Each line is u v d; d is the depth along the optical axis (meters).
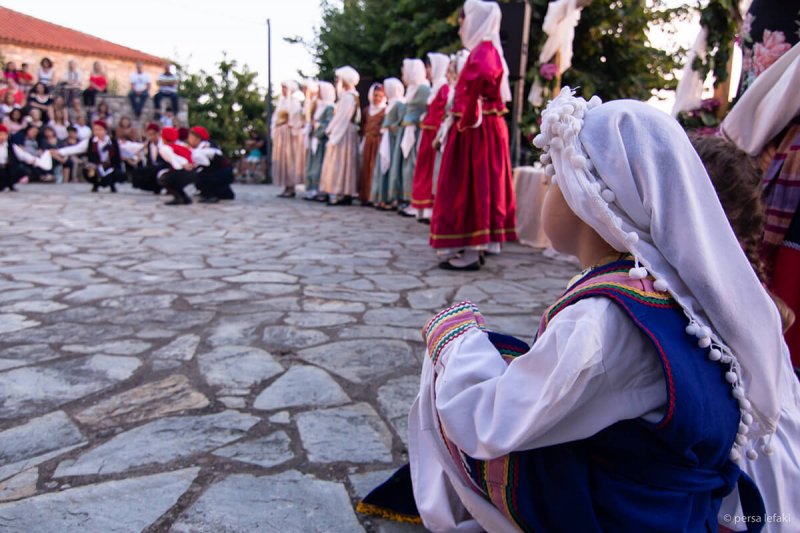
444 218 4.64
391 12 13.30
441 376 1.16
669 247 0.97
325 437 2.07
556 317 0.99
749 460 1.19
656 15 10.69
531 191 6.17
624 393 0.97
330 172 10.05
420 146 7.35
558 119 1.03
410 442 1.55
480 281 4.48
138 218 7.61
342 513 1.67
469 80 4.27
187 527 1.58
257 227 7.12
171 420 2.17
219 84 21.50
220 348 2.91
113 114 18.64
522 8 6.19
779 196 1.92
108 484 1.77
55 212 7.98
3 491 1.73
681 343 0.95
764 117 1.96
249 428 2.12
